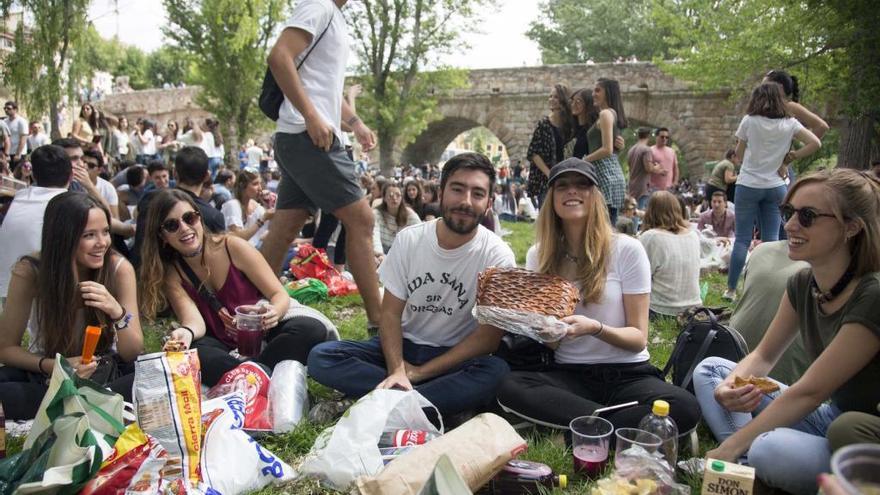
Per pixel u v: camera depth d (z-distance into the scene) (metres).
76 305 3.12
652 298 5.07
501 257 3.29
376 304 4.16
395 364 3.18
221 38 24.39
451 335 3.41
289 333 3.58
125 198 7.92
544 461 2.76
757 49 17.67
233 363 3.38
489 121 29.59
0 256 4.08
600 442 2.64
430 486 1.75
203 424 2.51
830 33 13.30
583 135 5.78
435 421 3.08
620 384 3.01
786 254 3.32
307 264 6.36
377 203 7.83
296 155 3.93
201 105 26.88
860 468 1.43
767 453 2.33
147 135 14.84
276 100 4.02
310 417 3.20
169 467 2.28
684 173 35.31
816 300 2.48
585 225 3.11
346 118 4.70
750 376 2.69
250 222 6.91
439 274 3.30
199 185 5.33
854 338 2.23
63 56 13.55
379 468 2.51
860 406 2.37
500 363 3.14
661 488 2.26
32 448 2.21
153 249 3.56
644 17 39.62
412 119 26.28
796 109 5.42
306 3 3.82
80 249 3.08
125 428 2.49
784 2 15.30
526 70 28.41
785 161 5.44
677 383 3.19
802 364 3.15
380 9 25.45
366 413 2.64
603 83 5.64
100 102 30.69
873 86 11.51
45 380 3.15
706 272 7.57
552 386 2.96
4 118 12.97
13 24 13.23
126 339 3.19
